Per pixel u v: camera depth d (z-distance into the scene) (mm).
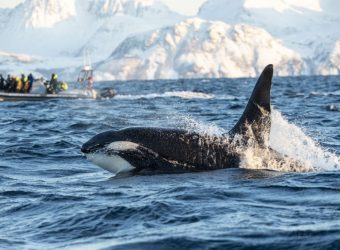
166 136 53406
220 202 42031
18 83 179375
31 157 67750
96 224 38344
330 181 48062
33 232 37812
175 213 39469
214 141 54156
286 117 113750
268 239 33312
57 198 45531
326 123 102188
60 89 191625
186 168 52750
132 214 39562
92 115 126562
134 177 51781
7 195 48188
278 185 46750
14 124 108812
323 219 36781
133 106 154875
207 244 33094
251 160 53625
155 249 32938
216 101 174625
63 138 84750
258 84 54156
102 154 52625
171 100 181750
